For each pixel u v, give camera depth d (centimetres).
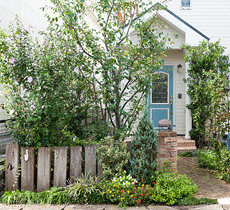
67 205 341
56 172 378
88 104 533
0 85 455
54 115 391
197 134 733
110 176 387
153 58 482
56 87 397
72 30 437
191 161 605
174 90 852
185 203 337
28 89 402
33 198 348
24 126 383
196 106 724
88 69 484
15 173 379
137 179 382
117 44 465
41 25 588
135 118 484
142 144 394
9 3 469
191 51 717
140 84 479
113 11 481
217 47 710
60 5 445
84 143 432
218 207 324
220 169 486
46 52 409
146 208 330
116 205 341
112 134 500
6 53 382
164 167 405
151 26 505
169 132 417
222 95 592
